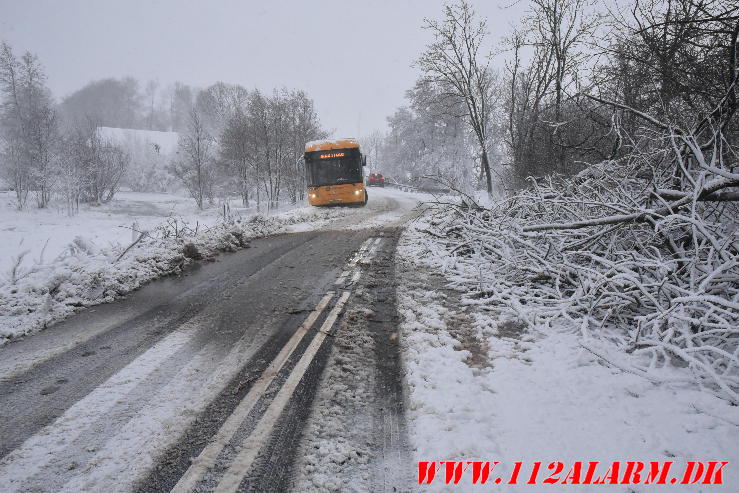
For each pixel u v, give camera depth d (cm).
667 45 565
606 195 600
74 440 249
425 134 4628
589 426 262
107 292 561
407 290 586
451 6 2311
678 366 338
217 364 354
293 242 1036
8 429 259
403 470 228
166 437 253
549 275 514
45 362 358
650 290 415
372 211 1841
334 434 259
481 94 2480
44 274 596
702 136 552
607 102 579
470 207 832
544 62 1869
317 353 376
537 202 667
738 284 407
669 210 438
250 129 2972
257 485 214
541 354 372
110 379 326
